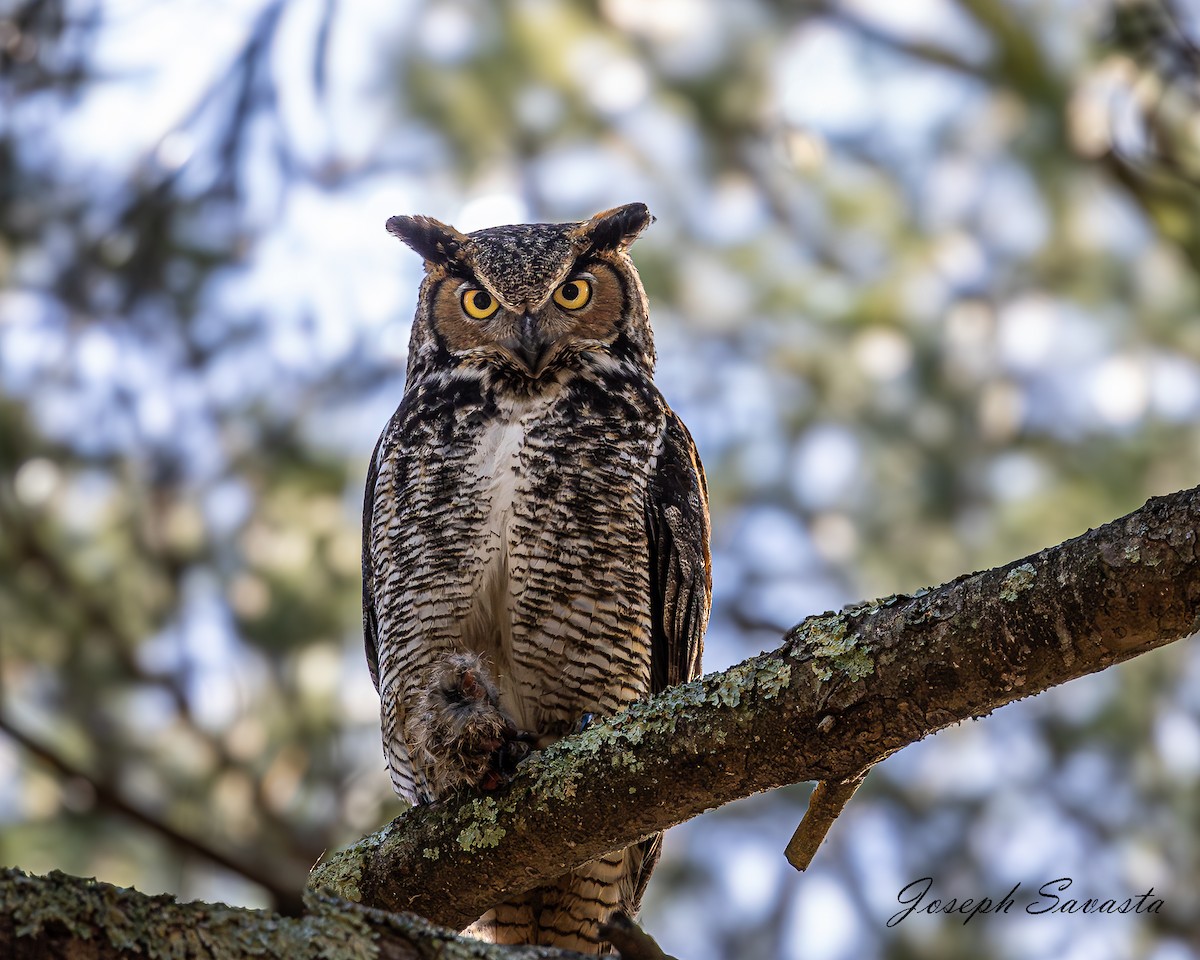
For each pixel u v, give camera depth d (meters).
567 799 5.68
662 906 12.79
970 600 4.88
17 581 12.32
